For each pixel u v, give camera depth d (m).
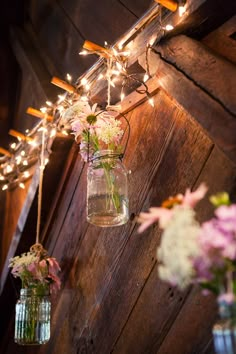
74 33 1.27
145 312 0.69
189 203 0.40
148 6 0.93
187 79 0.66
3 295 1.25
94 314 0.83
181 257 0.35
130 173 0.82
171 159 0.72
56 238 1.09
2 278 1.27
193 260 0.35
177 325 0.62
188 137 0.70
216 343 0.38
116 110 0.83
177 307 0.62
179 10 0.69
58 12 1.38
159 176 0.74
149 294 0.69
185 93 0.66
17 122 1.67
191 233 0.36
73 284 0.94
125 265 0.77
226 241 0.34
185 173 0.68
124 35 0.82
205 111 0.61
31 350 1.09
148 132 0.80
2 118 1.68
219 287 0.36
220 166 0.61
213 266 0.35
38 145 1.18
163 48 0.74
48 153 1.09
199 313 0.58
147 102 0.83
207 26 0.71
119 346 0.73
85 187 1.00
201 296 0.59
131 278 0.74
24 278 0.91
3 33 1.68
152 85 0.80
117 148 0.79
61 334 0.93
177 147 0.72
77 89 0.98
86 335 0.83
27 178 1.41
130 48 0.82
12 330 1.26
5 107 1.69
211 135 0.58
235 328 0.36
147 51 0.76
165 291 0.66
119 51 0.83
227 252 0.34
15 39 1.58
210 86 0.62
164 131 0.76
